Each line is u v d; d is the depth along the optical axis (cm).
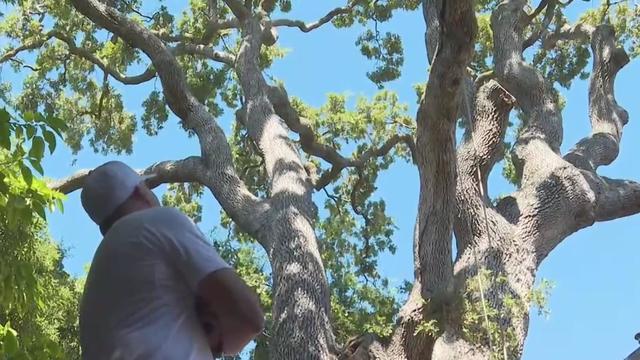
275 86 1792
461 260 1199
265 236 1323
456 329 1088
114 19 1544
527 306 1103
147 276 258
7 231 735
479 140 1276
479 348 1068
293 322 1170
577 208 1262
